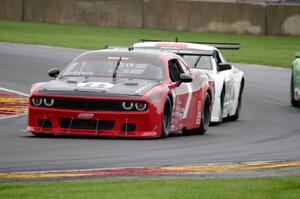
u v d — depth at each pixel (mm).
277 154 37625
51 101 41156
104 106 40750
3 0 139000
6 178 28594
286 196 25219
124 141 40406
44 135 42438
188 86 45469
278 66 91938
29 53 94000
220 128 51594
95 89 41031
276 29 122062
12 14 138375
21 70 80000
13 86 69750
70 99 40875
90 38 113875
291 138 45312
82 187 26188
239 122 56062
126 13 130750
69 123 41000
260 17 122188
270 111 62906
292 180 28219
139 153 36281
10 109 56562
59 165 32188
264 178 28859
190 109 45562
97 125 40688
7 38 110750
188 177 29453
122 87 41656
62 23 135125
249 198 24641
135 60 44562
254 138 45062
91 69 44125
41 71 80000
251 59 96938
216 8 123812
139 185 26656
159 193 25156
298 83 64750
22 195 24656
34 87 42094
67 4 134750
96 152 36219
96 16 133125
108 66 44156
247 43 112750
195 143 41281
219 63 56062
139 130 40969
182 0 126188
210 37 117188
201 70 54312
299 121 56719
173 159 34688
